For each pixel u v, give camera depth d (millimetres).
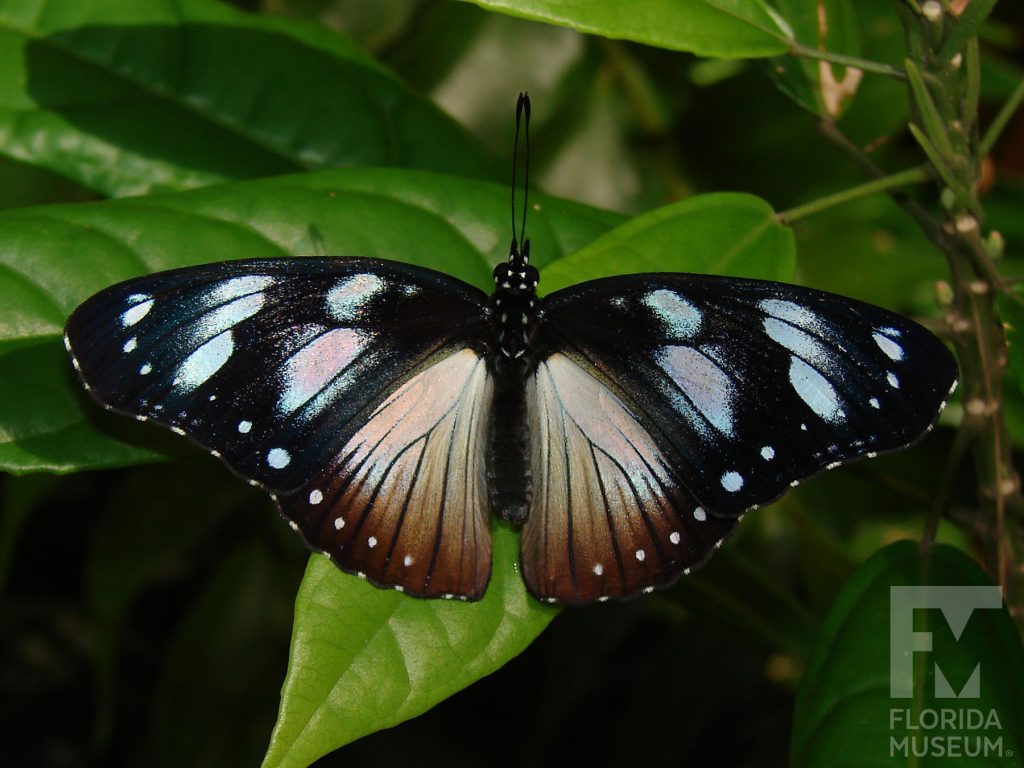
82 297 276
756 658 350
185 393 270
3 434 271
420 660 260
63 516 411
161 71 309
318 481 274
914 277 351
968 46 270
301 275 276
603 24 271
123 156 304
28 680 432
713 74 349
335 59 315
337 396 277
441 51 353
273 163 309
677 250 277
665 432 278
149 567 352
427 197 289
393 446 278
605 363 282
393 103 314
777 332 275
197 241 281
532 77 353
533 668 394
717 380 277
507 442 281
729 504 275
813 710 270
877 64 278
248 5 352
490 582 266
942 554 278
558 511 279
